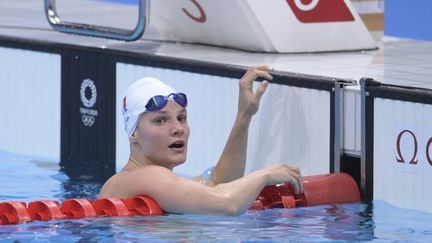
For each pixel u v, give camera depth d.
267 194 15.21
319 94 16.52
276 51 20.36
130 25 24.52
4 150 22.00
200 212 13.64
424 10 26.86
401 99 15.45
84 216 13.65
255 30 20.17
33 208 13.77
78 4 28.88
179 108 14.27
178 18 21.17
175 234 12.81
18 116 22.05
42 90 21.47
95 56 20.36
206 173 16.16
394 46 22.03
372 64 19.03
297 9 20.36
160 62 19.23
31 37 22.08
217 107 18.25
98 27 21.00
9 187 17.12
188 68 18.73
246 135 15.60
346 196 15.67
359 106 16.06
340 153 16.31
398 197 15.62
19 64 21.91
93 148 20.50
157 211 13.76
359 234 13.44
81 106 20.70
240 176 15.60
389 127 15.67
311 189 15.34
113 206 13.72
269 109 17.38
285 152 17.16
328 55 20.36
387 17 27.91
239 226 13.39
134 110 14.24
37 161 20.27
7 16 26.31
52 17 21.86
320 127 16.55
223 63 18.34
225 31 20.69
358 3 22.72
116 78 20.02
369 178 16.02
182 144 14.32
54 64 21.14
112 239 12.56
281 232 13.26
